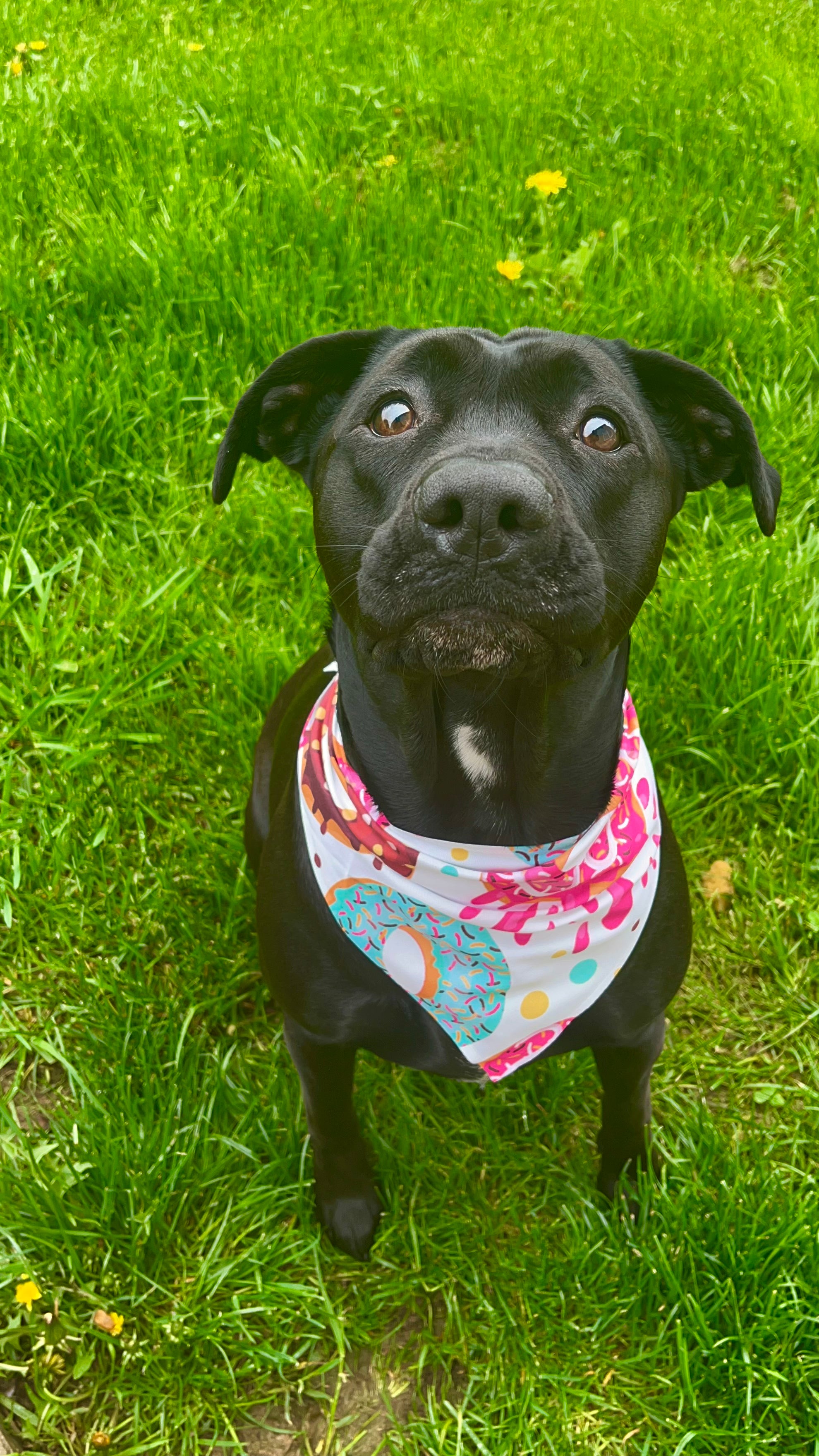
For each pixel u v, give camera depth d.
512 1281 0.78
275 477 1.10
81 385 1.07
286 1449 0.73
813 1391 0.73
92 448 1.07
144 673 0.98
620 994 0.71
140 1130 0.78
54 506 1.06
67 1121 0.79
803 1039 0.88
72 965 0.86
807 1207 0.77
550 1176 0.82
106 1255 0.75
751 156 1.48
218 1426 0.73
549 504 0.54
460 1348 0.75
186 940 0.88
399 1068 0.86
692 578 1.03
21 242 1.25
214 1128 0.81
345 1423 0.74
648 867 0.69
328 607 0.99
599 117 1.56
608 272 1.26
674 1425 0.73
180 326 1.17
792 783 0.98
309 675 0.84
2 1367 0.71
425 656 0.58
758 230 1.40
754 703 0.98
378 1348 0.76
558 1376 0.74
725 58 1.74
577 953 0.68
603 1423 0.73
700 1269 0.76
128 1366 0.74
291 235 1.26
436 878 0.66
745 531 1.08
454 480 0.53
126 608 0.98
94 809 0.92
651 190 1.43
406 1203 0.80
